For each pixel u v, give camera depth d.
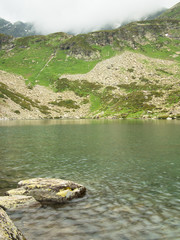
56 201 14.37
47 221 11.75
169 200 15.05
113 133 63.59
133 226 11.31
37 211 12.98
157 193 16.52
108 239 10.06
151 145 41.53
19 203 13.62
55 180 16.23
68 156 31.84
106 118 164.00
